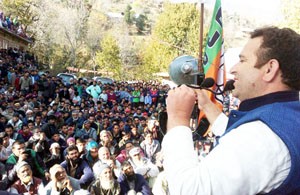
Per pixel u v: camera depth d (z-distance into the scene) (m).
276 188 1.12
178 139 1.22
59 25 48.31
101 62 48.72
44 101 17.77
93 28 53.56
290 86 1.28
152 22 96.00
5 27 31.27
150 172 6.54
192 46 41.06
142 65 50.41
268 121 1.16
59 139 8.20
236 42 38.62
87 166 6.16
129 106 18.17
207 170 1.12
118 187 5.36
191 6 42.09
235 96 1.37
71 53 48.28
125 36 55.62
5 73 20.28
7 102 13.59
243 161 1.10
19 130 9.40
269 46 1.26
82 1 51.12
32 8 48.09
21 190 5.31
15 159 6.32
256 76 1.29
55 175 5.14
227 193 1.09
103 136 7.99
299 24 15.40
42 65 40.81
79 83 20.77
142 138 9.45
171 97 1.32
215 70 5.86
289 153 1.12
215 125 1.82
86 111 13.70
